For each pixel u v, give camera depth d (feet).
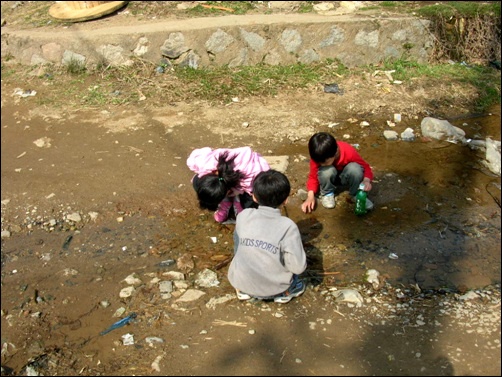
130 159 15.74
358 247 12.37
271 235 10.10
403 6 22.62
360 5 22.94
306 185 14.52
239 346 9.82
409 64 20.80
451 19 21.22
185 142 16.51
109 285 11.44
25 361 9.82
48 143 16.69
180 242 12.64
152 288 11.23
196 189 12.37
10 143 16.80
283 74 19.94
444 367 9.32
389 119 17.95
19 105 18.92
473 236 12.74
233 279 10.51
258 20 20.68
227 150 12.11
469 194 14.30
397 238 12.66
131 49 20.29
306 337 9.96
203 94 18.90
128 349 9.89
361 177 12.93
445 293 11.03
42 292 11.34
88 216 13.52
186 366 9.48
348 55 20.67
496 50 21.81
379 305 10.68
